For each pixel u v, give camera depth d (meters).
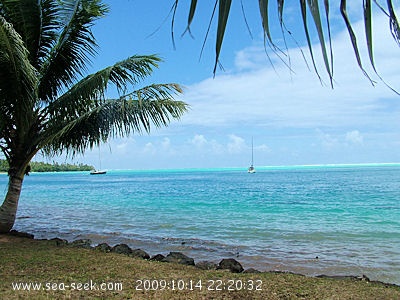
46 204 24.45
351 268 7.91
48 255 7.21
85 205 23.53
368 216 17.11
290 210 19.77
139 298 4.75
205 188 42.78
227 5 0.84
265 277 6.00
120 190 41.47
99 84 7.98
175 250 9.75
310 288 5.37
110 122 8.63
